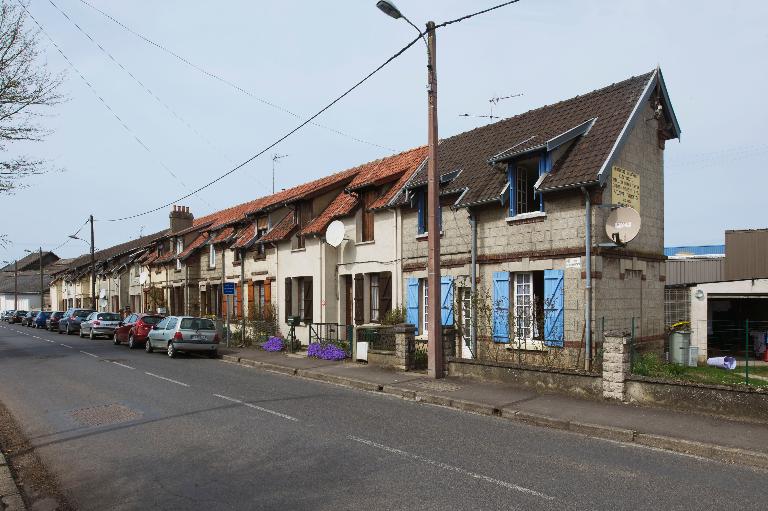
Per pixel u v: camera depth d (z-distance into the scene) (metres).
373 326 17.58
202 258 34.94
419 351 15.90
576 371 11.05
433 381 13.08
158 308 38.44
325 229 21.55
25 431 9.21
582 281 13.26
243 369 17.45
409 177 19.45
